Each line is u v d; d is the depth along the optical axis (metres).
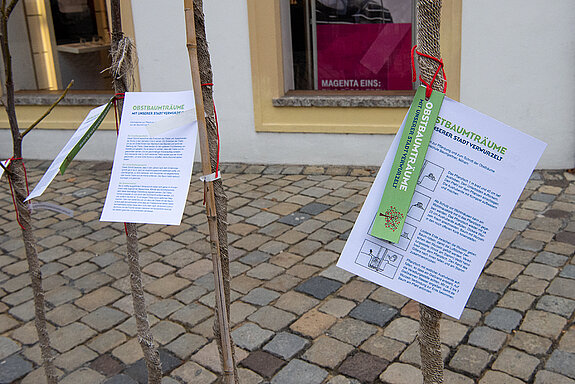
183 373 3.15
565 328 3.33
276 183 6.05
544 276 3.89
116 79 2.03
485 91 5.66
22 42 7.39
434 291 1.62
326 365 3.13
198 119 1.74
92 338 3.52
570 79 5.44
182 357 3.29
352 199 5.50
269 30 6.16
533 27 5.39
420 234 1.63
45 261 4.57
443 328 3.38
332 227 4.90
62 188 6.36
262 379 3.06
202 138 1.75
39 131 7.31
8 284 4.23
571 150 5.63
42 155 7.40
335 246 4.55
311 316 3.60
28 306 3.92
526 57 5.48
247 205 5.50
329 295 3.84
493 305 3.59
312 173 6.25
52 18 7.23
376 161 6.25
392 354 3.19
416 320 3.49
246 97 6.43
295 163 6.50
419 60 1.59
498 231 1.58
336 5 6.32
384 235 1.61
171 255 4.56
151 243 4.79
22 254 4.74
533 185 5.48
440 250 1.62
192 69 1.70
